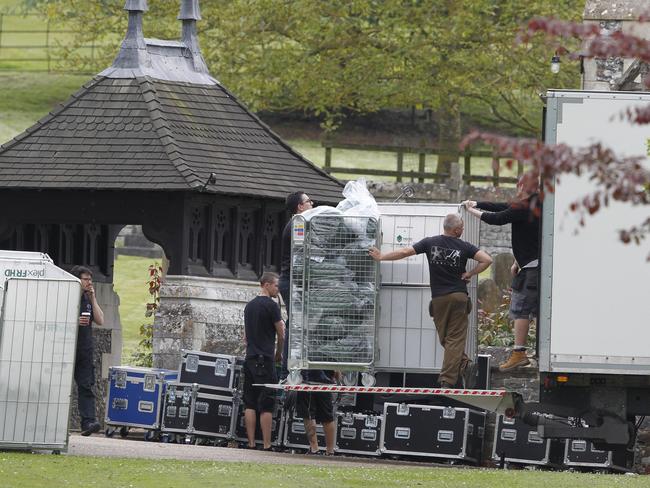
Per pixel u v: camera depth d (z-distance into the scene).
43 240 72.25
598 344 49.72
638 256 49.47
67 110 70.38
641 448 60.62
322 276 54.53
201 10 123.06
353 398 60.25
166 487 40.22
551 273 49.66
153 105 69.75
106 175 66.75
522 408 52.41
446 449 58.16
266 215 69.94
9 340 49.88
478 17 123.19
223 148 69.75
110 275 74.75
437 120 183.25
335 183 72.56
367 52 125.50
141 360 77.06
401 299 55.84
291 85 127.38
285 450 59.97
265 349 58.88
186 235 66.50
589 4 77.25
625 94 48.75
